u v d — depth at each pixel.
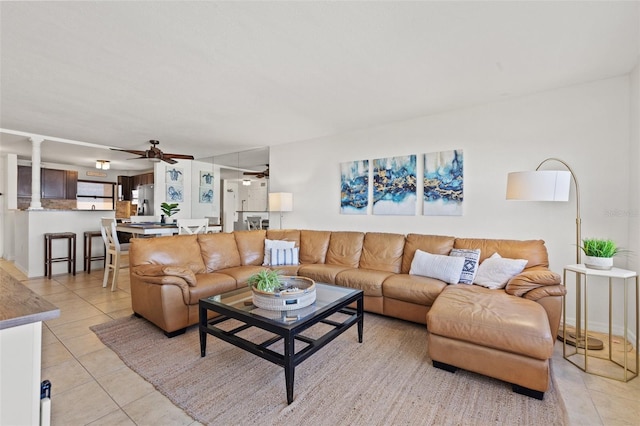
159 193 6.63
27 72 2.58
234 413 1.67
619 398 1.82
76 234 5.27
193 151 6.12
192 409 1.70
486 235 3.38
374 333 2.76
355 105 3.40
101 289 4.14
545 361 1.76
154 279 2.68
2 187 6.21
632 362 2.24
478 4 1.73
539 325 1.81
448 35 2.04
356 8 1.76
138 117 3.83
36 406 0.94
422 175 3.82
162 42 2.12
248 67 2.50
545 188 2.47
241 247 4.01
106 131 4.52
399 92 3.04
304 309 2.16
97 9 1.76
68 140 5.08
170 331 2.63
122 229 4.81
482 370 1.95
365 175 4.31
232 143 5.33
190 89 2.95
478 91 3.02
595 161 2.80
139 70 2.55
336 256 3.96
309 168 4.97
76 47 2.19
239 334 2.72
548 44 2.16
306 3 1.71
